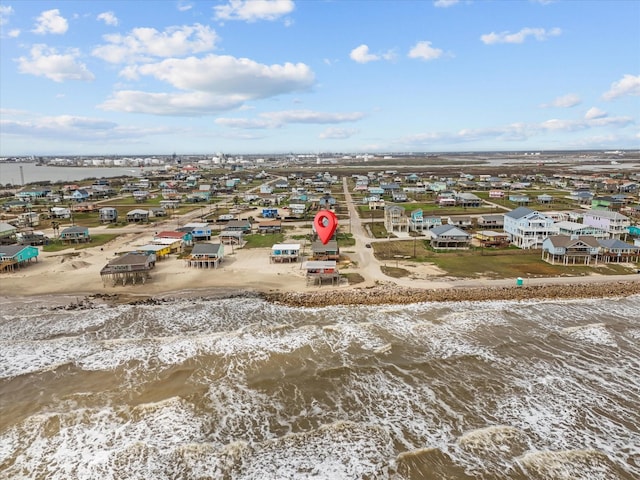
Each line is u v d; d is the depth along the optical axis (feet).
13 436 95.04
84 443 93.04
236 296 179.22
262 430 97.09
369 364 125.08
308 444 92.58
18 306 169.37
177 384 115.03
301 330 147.54
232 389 112.78
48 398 108.99
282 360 127.54
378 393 111.04
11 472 84.79
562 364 125.29
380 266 217.77
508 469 85.15
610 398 108.68
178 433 96.12
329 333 145.28
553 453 88.99
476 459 87.92
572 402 107.14
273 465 86.74
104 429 97.45
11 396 109.81
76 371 121.60
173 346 135.64
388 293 178.70
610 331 146.41
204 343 137.49
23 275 206.59
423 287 185.88
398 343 138.10
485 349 134.31
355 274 205.36
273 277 202.39
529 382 115.96
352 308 167.12
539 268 211.00
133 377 118.42
